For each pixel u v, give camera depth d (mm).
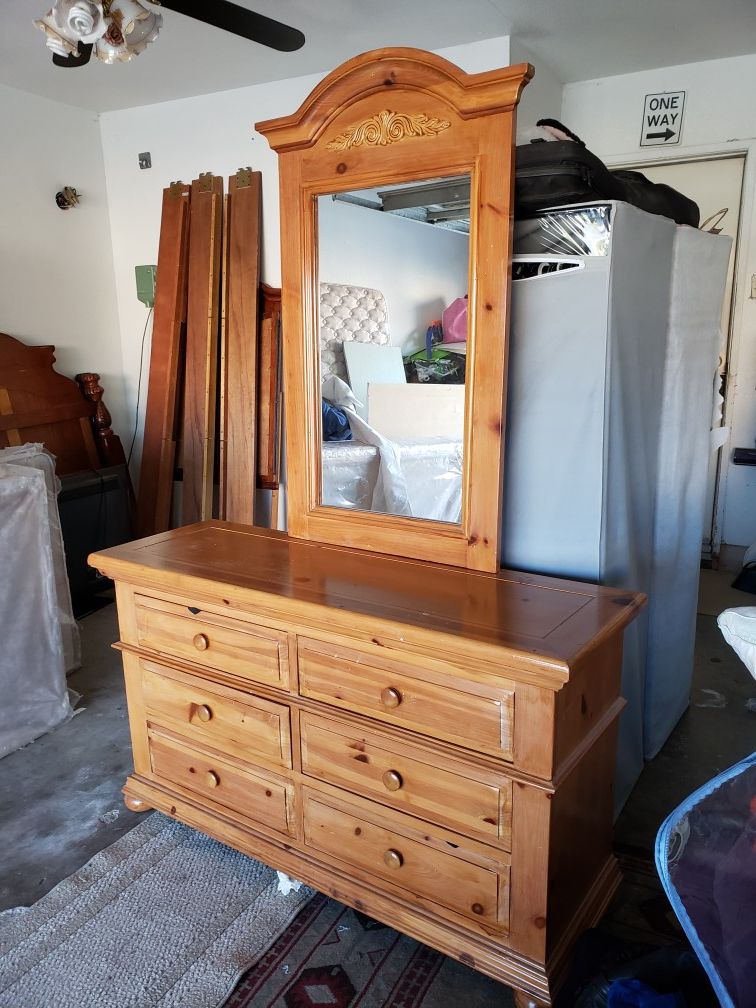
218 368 3256
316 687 1409
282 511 3277
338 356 1665
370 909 1405
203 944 1441
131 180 3482
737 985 879
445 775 1271
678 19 2666
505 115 1344
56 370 3414
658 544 1926
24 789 1947
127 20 1619
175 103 3258
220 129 3170
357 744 1374
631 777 1862
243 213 3109
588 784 1359
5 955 1423
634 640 1754
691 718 2268
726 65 3133
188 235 3277
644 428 1729
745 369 3484
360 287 1589
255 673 1500
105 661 2691
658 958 1141
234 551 1707
